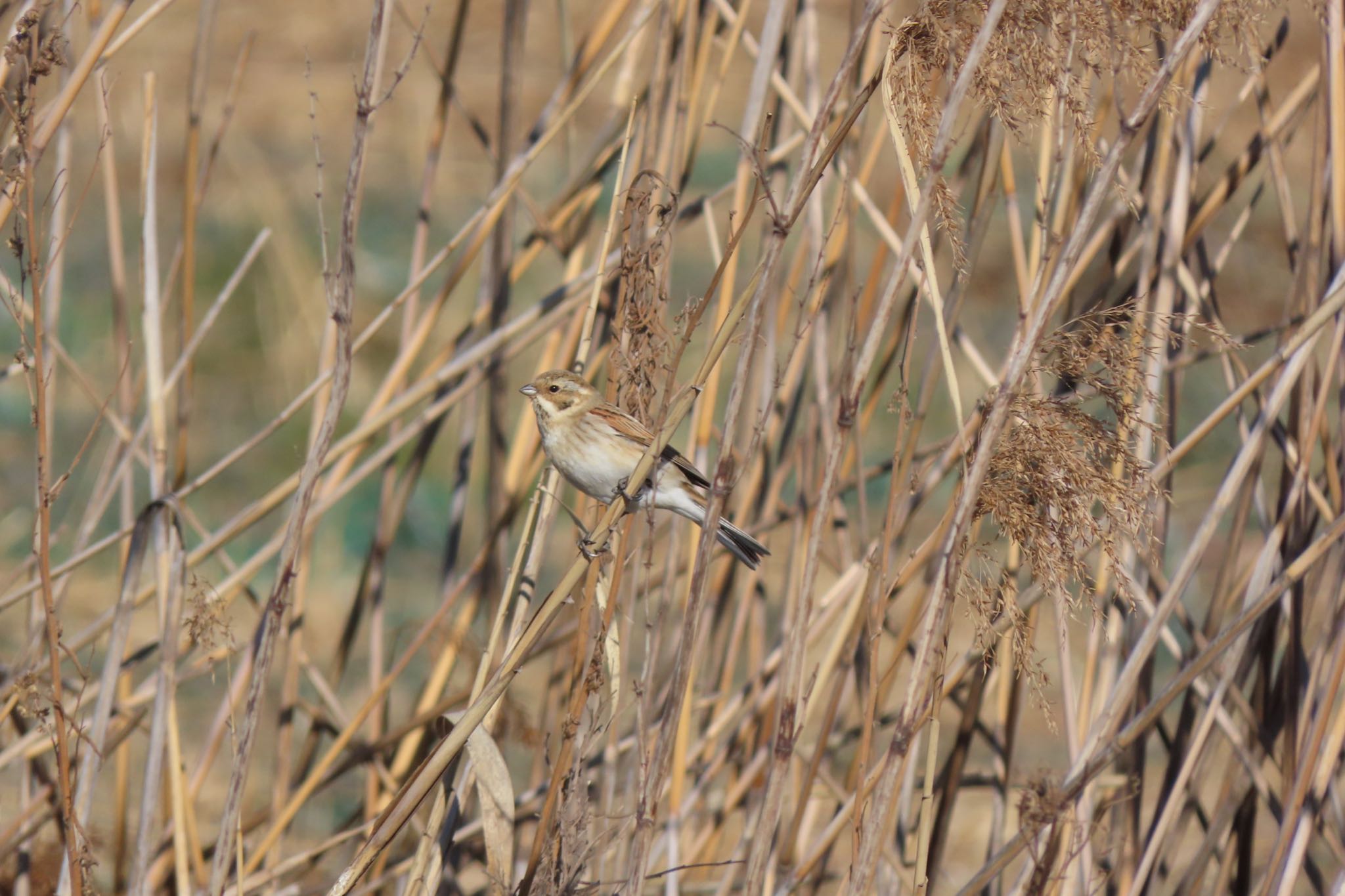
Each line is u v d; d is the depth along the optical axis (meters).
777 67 9.59
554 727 10.35
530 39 35.19
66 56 8.66
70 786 6.77
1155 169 8.78
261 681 6.70
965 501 6.03
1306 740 7.98
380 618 10.66
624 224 7.05
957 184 9.68
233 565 10.78
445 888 9.66
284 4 37.25
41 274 6.88
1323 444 8.61
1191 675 7.06
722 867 10.31
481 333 10.44
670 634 10.39
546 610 6.56
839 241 9.38
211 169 10.18
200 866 8.23
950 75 6.15
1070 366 6.53
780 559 16.95
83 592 17.38
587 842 6.60
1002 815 9.48
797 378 9.71
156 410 8.15
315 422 9.55
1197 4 6.37
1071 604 6.31
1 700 8.27
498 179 10.26
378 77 8.34
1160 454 8.26
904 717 6.20
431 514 20.61
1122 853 9.13
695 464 9.39
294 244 24.17
